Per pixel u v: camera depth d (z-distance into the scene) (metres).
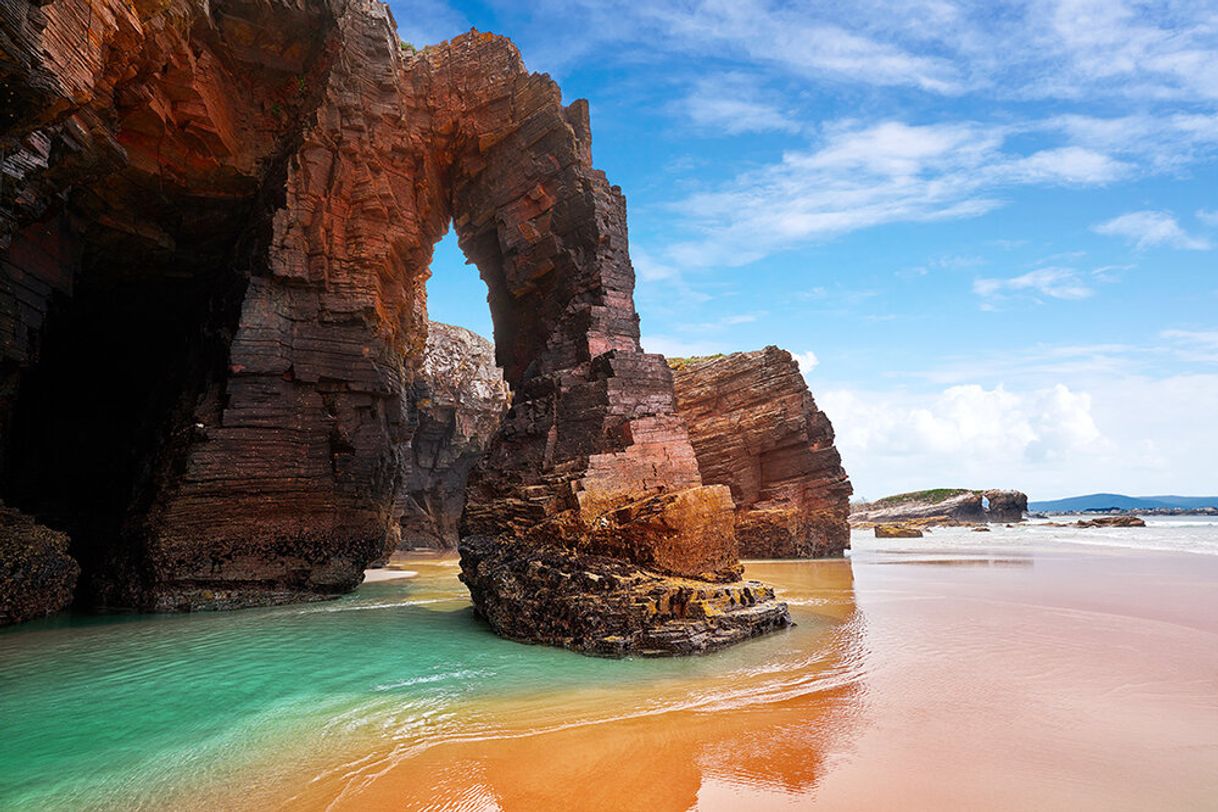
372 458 25.48
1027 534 72.25
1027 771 8.63
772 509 42.44
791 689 12.40
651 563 17.38
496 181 27.38
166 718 11.02
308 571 23.88
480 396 65.25
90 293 26.61
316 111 24.78
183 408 24.19
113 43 15.87
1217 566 33.56
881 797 7.95
